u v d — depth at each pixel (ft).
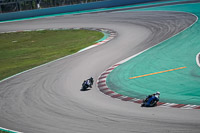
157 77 286.46
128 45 444.14
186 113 189.67
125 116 196.13
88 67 351.46
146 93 245.24
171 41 428.15
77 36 586.86
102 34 564.30
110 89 267.39
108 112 207.92
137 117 191.72
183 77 278.26
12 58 476.13
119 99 236.84
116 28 596.29
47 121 205.36
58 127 192.34
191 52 363.97
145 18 647.56
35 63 411.54
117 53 403.75
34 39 612.70
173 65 320.29
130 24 611.88
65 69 354.13
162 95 234.99
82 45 493.36
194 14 602.03
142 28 557.74
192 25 506.89
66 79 313.32
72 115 210.59
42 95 268.41
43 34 650.43
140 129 172.35
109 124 185.98
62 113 217.36
